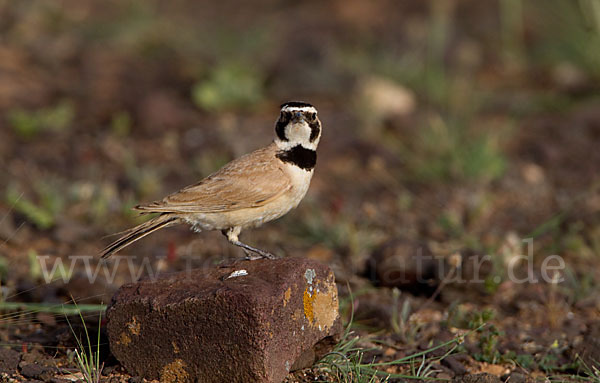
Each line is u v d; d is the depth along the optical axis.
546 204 14.63
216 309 7.60
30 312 9.97
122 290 8.22
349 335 9.79
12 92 19.53
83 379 8.30
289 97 20.09
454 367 9.02
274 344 7.62
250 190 9.48
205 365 7.76
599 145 17.06
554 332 10.06
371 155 16.80
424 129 17.30
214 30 23.69
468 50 22.50
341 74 20.86
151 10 25.12
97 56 22.16
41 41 22.84
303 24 25.61
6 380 8.34
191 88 20.36
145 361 8.03
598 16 20.55
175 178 15.60
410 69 20.92
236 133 17.52
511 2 24.16
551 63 21.47
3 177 15.31
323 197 14.88
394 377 8.73
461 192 15.10
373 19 25.98
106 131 17.88
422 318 10.52
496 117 18.69
